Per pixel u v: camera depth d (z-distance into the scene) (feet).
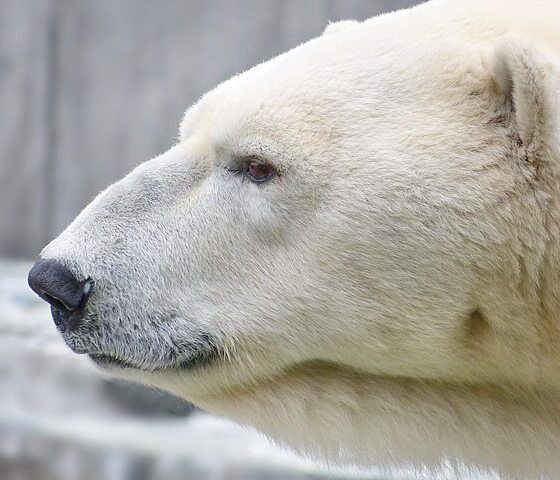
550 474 12.99
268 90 12.82
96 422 15.58
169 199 12.95
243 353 12.91
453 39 12.84
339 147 12.75
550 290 12.71
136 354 12.94
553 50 12.76
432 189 12.70
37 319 18.97
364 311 12.80
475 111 12.73
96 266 12.92
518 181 12.67
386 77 12.79
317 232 12.77
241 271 12.87
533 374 12.82
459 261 12.72
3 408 15.80
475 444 12.99
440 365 12.86
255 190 12.83
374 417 13.00
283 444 13.11
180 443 15.16
